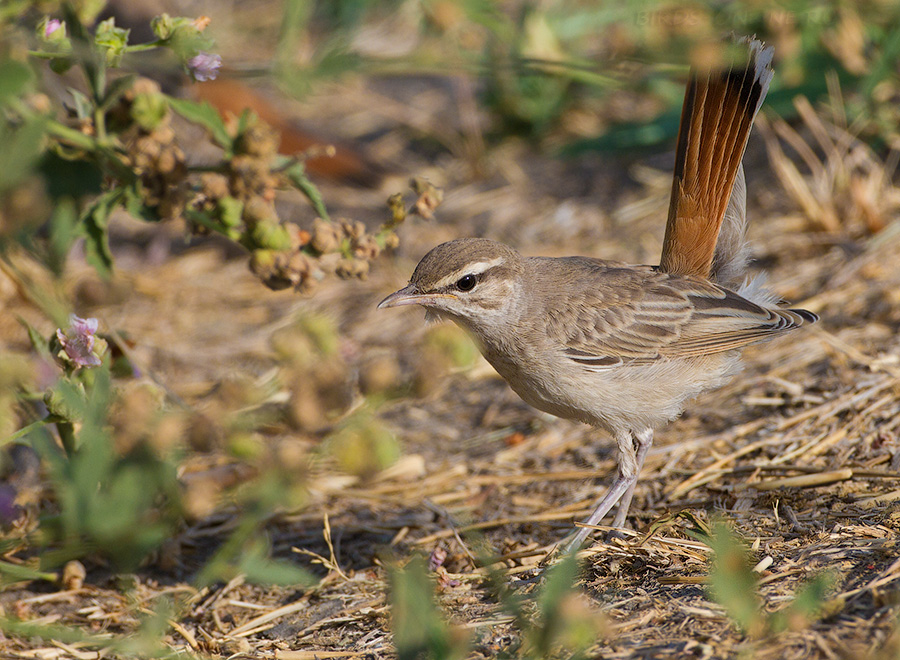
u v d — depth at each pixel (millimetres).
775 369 11117
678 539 7984
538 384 9227
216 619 8281
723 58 7660
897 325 11156
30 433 7602
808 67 15500
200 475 9594
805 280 12617
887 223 13234
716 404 10914
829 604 6098
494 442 11516
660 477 9812
